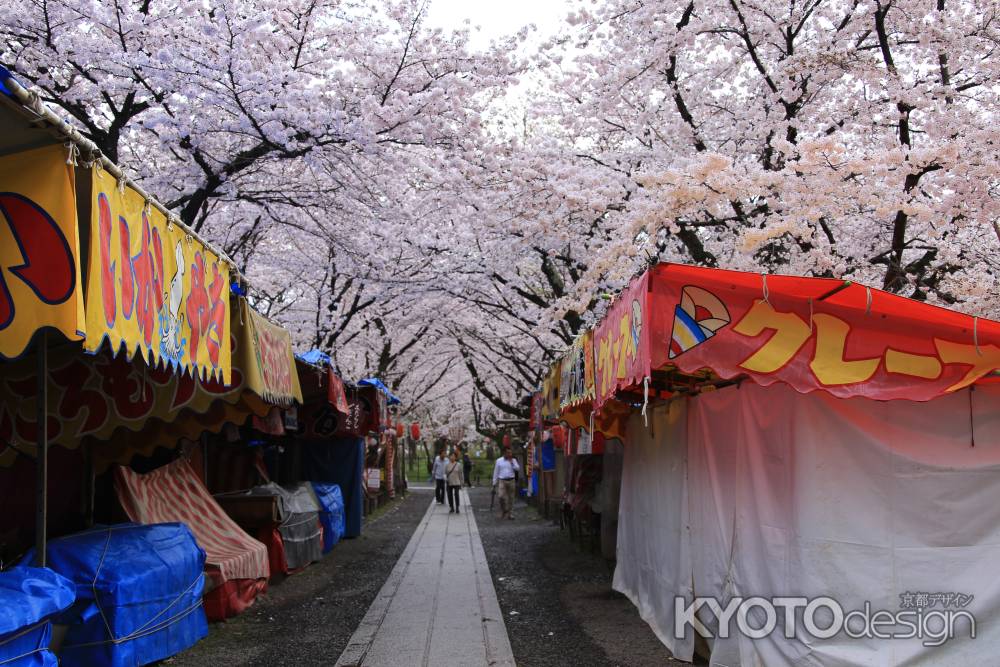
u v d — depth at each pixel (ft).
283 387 28.12
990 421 15.97
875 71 29.43
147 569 19.80
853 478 16.16
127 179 12.90
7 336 11.14
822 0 32.99
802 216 24.94
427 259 51.62
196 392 22.15
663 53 35.55
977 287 26.84
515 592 31.24
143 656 19.25
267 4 34.32
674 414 22.40
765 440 17.53
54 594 14.97
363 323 69.77
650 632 23.65
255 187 42.32
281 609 27.86
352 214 41.73
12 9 28.22
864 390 15.48
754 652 17.35
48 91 30.68
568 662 20.56
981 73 32.01
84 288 11.96
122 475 24.70
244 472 38.50
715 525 19.04
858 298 15.43
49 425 21.43
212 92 30.83
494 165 38.37
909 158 25.14
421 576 35.58
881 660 15.47
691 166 25.21
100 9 28.99
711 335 16.07
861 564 15.85
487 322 71.87
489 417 118.93
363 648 22.12
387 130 35.83
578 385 29.35
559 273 56.13
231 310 21.99
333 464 53.16
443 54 36.45
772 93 34.37
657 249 33.19
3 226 11.35
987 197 26.53
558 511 59.11
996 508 15.61
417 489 128.67
